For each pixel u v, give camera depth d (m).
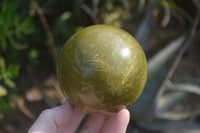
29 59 0.45
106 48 0.18
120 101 0.18
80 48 0.18
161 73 0.32
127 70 0.18
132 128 0.37
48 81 0.44
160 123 0.36
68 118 0.22
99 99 0.18
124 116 0.23
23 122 0.38
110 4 0.52
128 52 0.18
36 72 0.45
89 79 0.18
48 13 0.47
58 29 0.45
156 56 0.31
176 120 0.36
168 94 0.37
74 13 0.46
